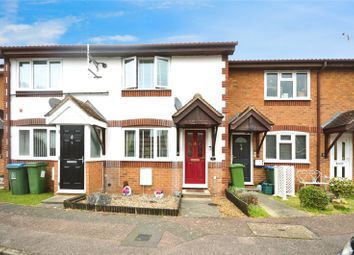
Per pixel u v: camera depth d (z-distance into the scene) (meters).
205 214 7.21
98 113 10.30
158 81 10.23
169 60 10.35
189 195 9.52
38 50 10.40
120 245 4.99
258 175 11.32
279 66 11.33
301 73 11.63
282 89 11.64
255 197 8.15
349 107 11.39
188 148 10.28
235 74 11.70
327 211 7.64
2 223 6.19
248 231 5.86
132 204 7.92
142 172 10.01
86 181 9.12
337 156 11.27
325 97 11.45
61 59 10.66
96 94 10.46
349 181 9.66
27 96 10.63
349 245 3.88
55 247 4.88
